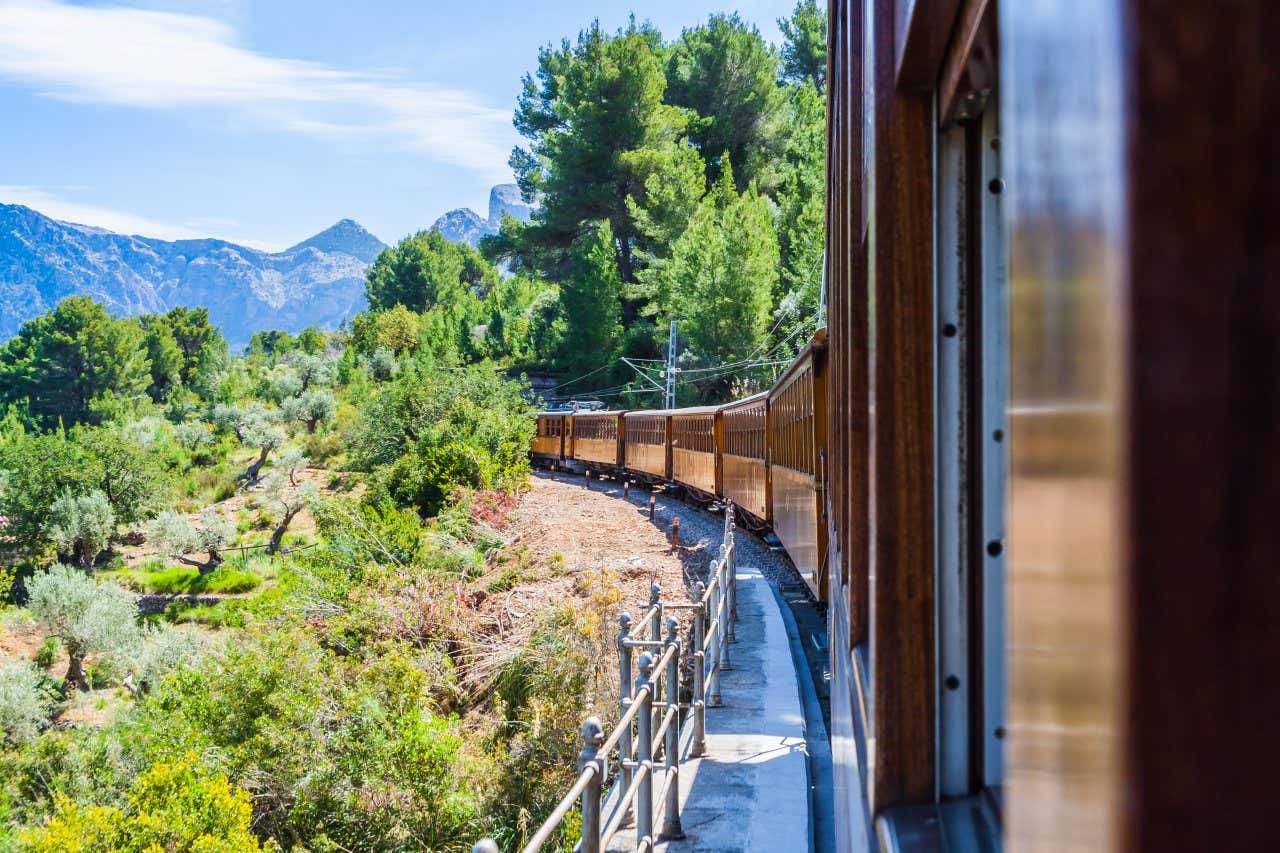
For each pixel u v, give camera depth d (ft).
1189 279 1.15
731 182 194.18
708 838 18.93
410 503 109.60
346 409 232.73
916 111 5.43
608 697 38.75
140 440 217.77
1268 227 1.13
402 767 36.91
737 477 68.03
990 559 5.34
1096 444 1.29
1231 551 1.13
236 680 46.68
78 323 364.99
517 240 216.74
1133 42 1.18
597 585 53.83
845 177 12.42
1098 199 1.29
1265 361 1.13
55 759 59.41
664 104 216.74
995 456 5.35
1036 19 1.65
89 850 37.55
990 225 5.32
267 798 41.57
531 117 227.61
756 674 30.66
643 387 175.83
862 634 8.38
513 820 35.45
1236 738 1.13
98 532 154.71
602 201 202.69
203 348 397.80
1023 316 1.76
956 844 4.57
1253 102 1.14
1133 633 1.16
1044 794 1.56
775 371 154.20
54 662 107.34
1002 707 5.31
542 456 165.68
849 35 9.30
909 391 5.44
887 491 5.43
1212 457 1.13
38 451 163.53
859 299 8.47
